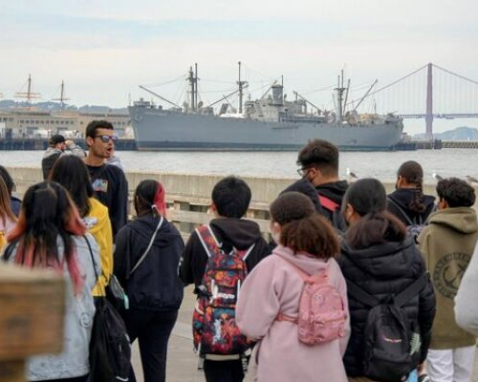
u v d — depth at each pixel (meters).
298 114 97.38
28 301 1.10
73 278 4.34
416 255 4.36
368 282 4.27
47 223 4.34
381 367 4.20
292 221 4.22
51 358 4.22
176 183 14.32
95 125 7.27
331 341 4.12
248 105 97.62
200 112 99.12
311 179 5.59
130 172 14.97
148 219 5.85
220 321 5.00
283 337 4.11
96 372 4.54
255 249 5.14
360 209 4.45
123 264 5.78
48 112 127.56
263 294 4.15
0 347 1.09
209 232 5.17
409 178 6.22
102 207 5.18
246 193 5.22
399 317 4.23
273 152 91.25
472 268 3.23
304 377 4.08
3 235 5.39
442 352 5.48
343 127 93.69
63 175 5.07
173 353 7.75
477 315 3.21
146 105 87.50
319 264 4.16
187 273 5.31
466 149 122.75
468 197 5.44
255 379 4.37
